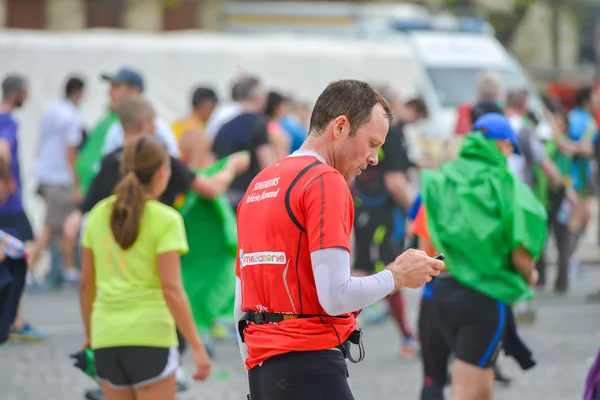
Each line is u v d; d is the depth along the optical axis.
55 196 29.75
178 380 17.55
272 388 8.71
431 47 47.41
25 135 38.03
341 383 8.73
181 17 67.56
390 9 52.38
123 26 67.00
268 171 9.07
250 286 8.93
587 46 79.50
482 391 13.28
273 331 8.74
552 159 29.14
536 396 17.64
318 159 8.84
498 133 13.61
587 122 30.08
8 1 64.75
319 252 8.39
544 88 73.06
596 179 34.28
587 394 11.20
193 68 40.28
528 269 13.23
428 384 14.69
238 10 51.12
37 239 31.38
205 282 19.62
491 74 23.34
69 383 18.56
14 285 13.04
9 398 17.41
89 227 12.24
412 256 8.73
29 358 20.69
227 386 18.30
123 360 11.84
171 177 16.20
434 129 43.88
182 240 11.95
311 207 8.51
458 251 13.27
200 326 19.69
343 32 50.59
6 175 24.75
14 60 38.19
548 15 75.06
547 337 22.92
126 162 12.20
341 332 8.76
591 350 21.48
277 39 42.12
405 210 22.61
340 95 8.86
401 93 42.00
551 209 28.61
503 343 13.52
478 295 13.16
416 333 22.14
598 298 28.19
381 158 22.11
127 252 11.89
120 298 11.86
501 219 13.12
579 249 40.16
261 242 8.79
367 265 22.47
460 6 71.69
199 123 26.78
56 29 65.94
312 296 8.65
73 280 30.98
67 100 30.00
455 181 13.51
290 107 36.22
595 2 77.56
